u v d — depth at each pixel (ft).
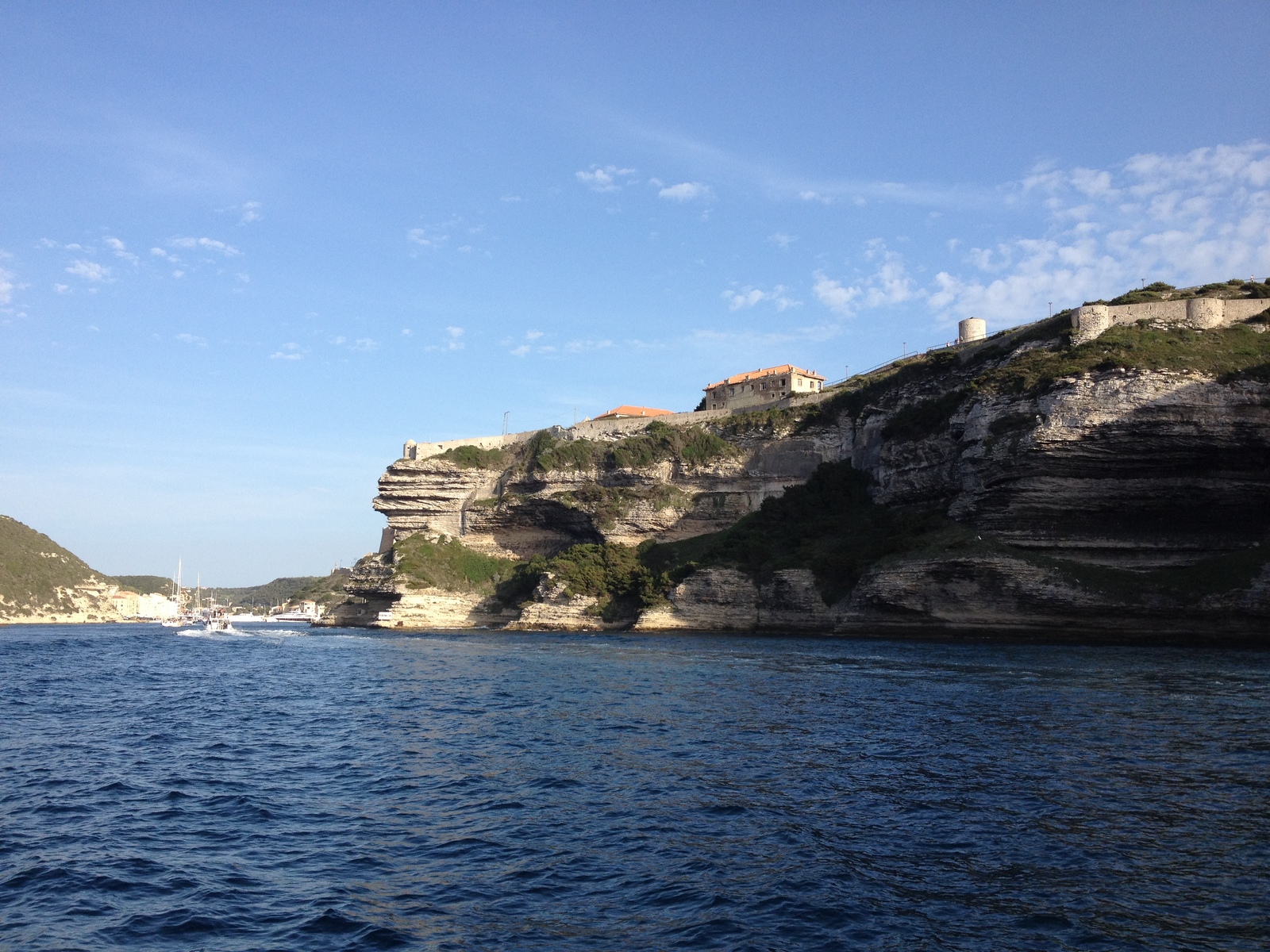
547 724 115.03
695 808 72.28
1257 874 55.67
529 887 55.47
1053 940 46.78
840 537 330.54
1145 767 83.46
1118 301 320.29
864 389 402.72
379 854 62.34
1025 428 258.57
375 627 425.28
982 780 79.77
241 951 46.57
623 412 530.27
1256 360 253.03
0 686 177.06
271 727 119.85
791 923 49.42
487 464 483.10
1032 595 241.76
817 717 115.44
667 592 338.75
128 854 62.64
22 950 46.50
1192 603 228.22
